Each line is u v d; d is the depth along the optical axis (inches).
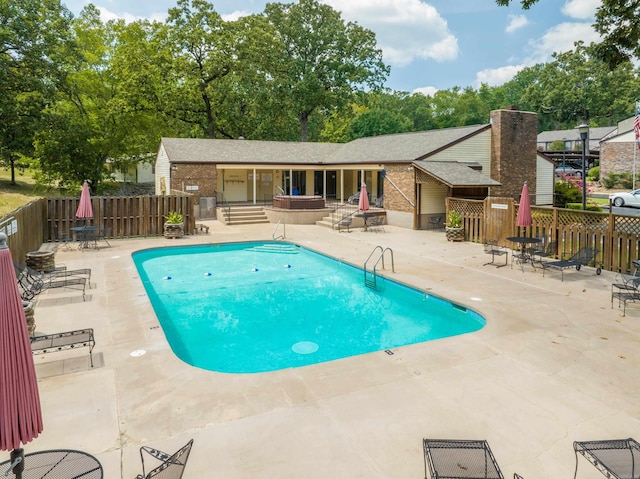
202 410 237.8
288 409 238.5
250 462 193.2
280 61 1828.2
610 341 333.1
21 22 1296.8
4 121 1275.8
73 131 1481.3
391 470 187.3
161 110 1653.5
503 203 716.7
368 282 570.9
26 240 590.9
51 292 467.5
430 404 243.0
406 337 395.2
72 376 278.5
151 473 145.9
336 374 282.0
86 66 1688.0
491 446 203.6
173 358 306.8
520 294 459.2
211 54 1590.8
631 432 215.5
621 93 2965.1
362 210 944.3
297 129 2134.6
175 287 554.6
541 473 184.2
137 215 838.5
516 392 256.7
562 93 3120.1
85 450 201.9
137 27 1685.5
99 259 639.8
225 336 399.2
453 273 557.0
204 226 928.3
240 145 1333.7
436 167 922.1
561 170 2214.6
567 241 614.9
